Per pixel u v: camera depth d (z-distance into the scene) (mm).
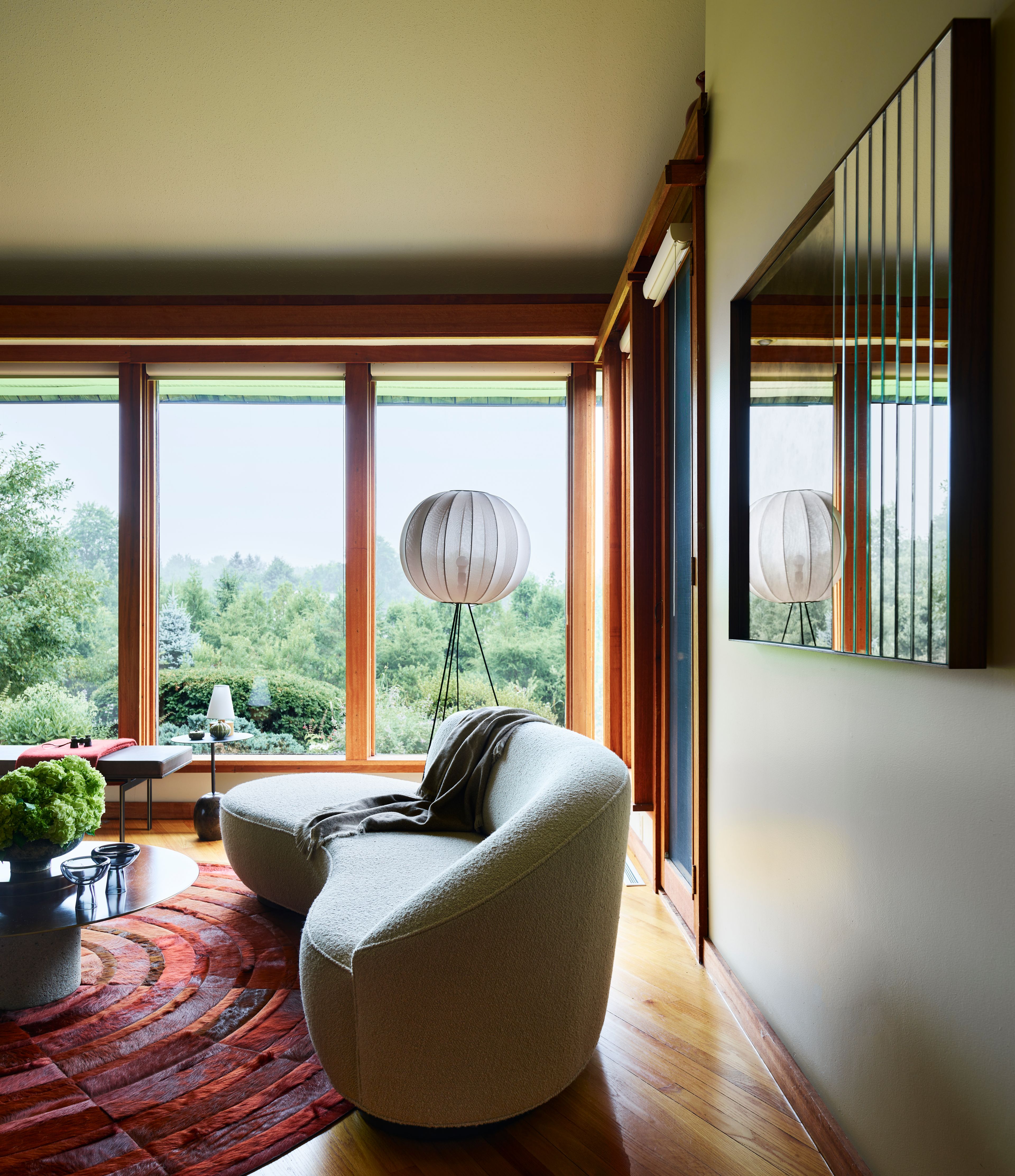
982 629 1062
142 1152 1648
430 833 2719
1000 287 1031
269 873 2945
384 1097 1666
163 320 4312
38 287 4395
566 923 1741
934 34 1186
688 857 2934
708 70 2514
